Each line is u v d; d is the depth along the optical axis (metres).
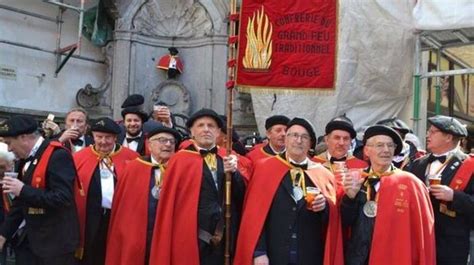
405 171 4.36
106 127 5.13
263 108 10.81
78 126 6.01
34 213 4.25
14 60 11.24
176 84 12.27
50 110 11.76
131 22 12.36
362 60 9.69
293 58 4.60
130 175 4.78
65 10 12.12
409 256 3.87
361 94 9.88
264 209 4.16
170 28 12.77
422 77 8.50
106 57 12.57
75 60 12.23
